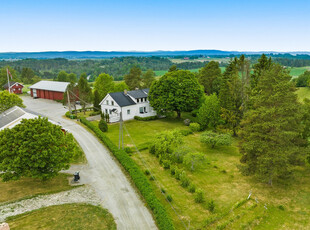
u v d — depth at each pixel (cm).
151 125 5112
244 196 2444
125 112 5403
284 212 2195
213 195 2456
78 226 1952
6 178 2267
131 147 3694
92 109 6575
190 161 2958
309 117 2898
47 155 2342
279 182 2722
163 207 2066
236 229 1952
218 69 7194
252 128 2567
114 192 2478
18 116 3362
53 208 2191
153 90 5372
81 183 2656
